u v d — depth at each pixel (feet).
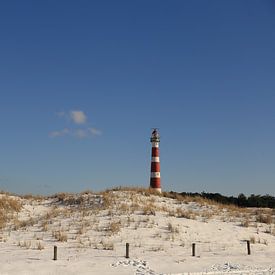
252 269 71.05
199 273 66.18
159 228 98.73
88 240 88.33
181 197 138.62
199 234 98.17
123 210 112.27
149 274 64.85
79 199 128.57
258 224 113.80
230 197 191.21
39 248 80.07
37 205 129.90
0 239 88.84
